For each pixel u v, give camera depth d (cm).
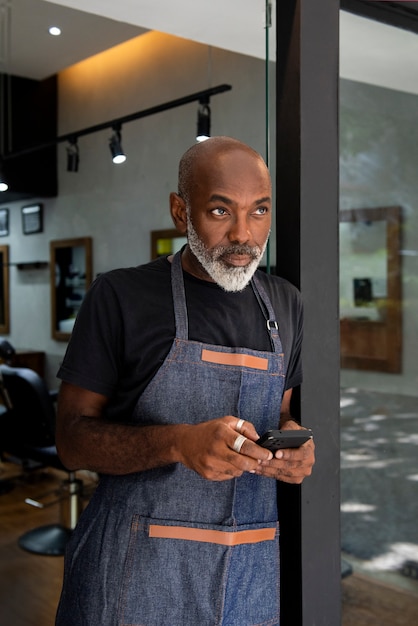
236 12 224
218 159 124
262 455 111
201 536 127
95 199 571
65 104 593
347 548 188
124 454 122
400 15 186
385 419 195
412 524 199
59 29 435
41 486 449
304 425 152
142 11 227
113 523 129
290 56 152
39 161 598
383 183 197
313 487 154
